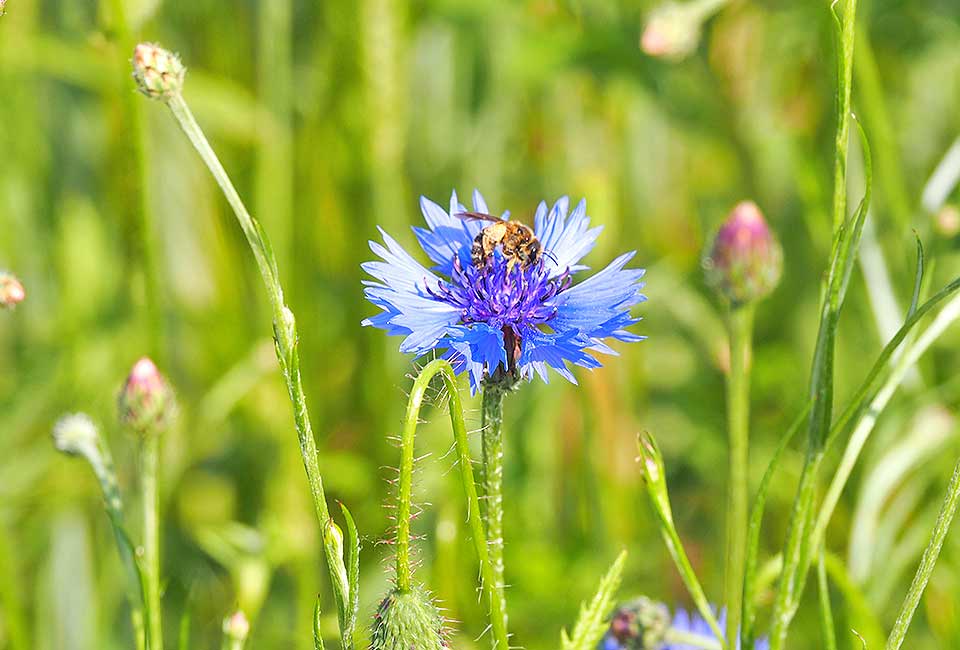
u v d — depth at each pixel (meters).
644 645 0.48
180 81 0.45
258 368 0.59
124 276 0.60
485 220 0.48
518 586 0.57
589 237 0.48
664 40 0.51
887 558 0.55
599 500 0.59
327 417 0.60
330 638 0.54
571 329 0.46
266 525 0.54
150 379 0.47
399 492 0.44
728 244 0.47
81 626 0.57
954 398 0.57
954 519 0.56
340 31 0.60
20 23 0.59
